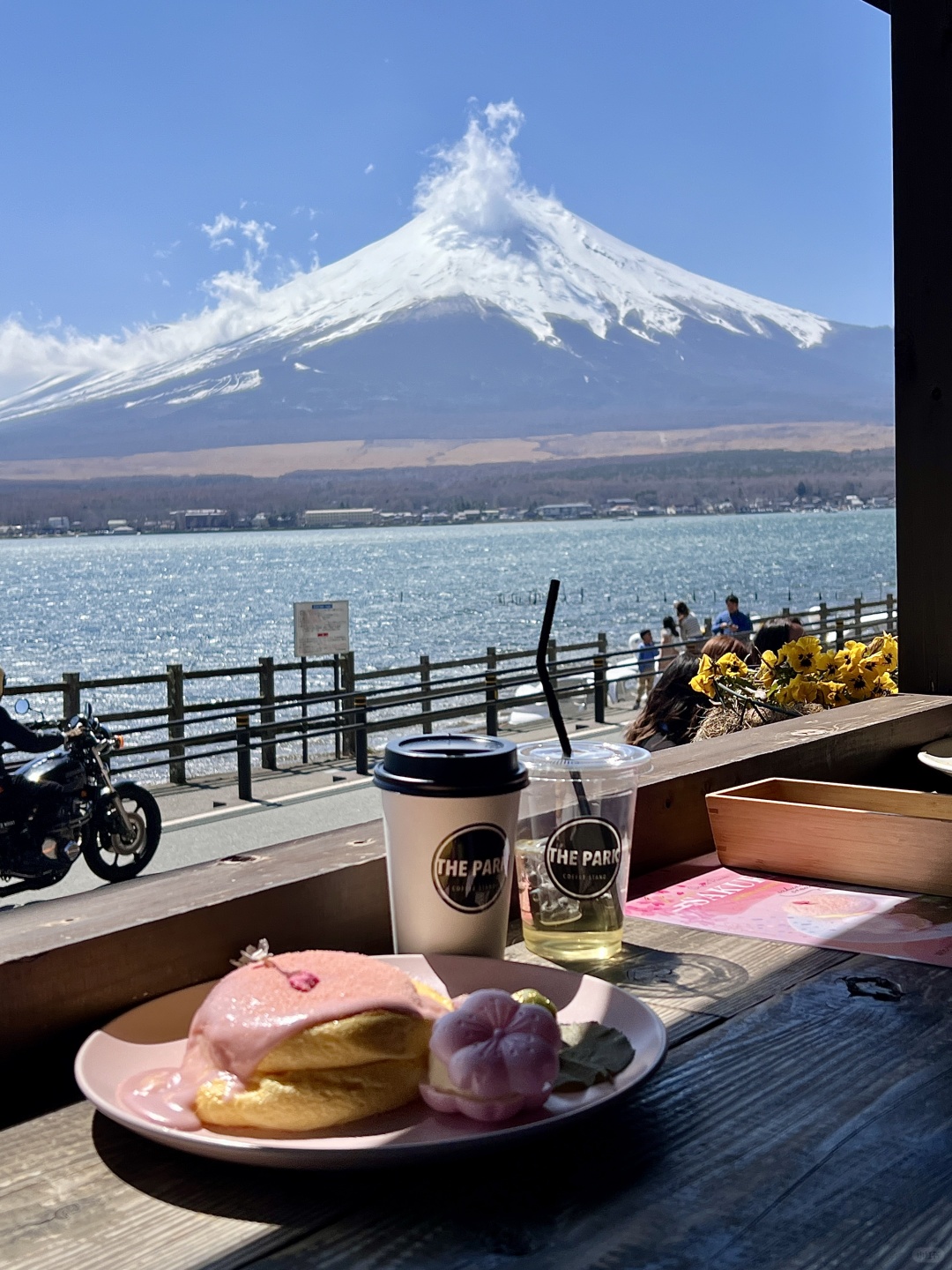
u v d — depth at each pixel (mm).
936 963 1208
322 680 43031
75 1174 791
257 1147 736
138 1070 898
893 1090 908
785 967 1199
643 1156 804
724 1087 917
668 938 1306
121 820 7445
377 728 11828
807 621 18500
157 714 11852
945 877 1444
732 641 3920
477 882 1102
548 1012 852
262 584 129625
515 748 1134
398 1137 792
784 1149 813
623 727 13664
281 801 10719
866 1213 729
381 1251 693
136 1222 729
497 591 100500
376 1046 812
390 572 144625
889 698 2529
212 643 64062
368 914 1249
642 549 185750
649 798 1604
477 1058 804
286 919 1164
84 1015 995
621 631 61688
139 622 82000
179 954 1066
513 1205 744
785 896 1467
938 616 2607
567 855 1221
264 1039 808
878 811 1585
